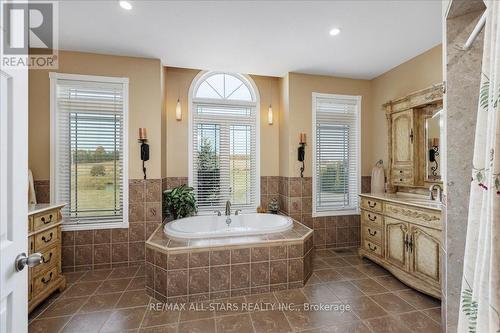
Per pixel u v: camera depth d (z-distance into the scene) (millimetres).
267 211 3791
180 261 2180
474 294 769
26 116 916
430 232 2227
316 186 3656
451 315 1267
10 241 833
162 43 2699
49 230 2230
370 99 3855
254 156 3926
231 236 2514
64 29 2410
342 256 3316
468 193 1224
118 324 1869
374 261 2961
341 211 3719
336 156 3775
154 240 2404
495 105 683
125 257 2967
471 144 1221
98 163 2963
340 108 3799
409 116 3062
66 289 2404
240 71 3488
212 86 3836
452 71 1271
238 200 3844
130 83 3004
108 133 2986
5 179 815
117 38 2586
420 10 2139
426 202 2525
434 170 2838
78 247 2850
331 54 2986
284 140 3717
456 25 1265
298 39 2629
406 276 2451
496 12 728
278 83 3953
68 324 1867
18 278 864
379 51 2912
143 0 1988
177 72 3645
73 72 2863
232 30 2449
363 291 2361
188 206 3299
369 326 1845
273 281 2367
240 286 2293
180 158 3637
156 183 3072
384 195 3148
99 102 2943
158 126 3080
